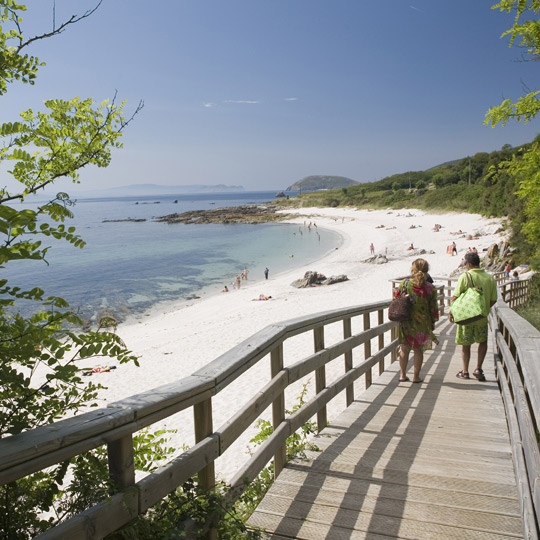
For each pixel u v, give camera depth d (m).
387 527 2.71
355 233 61.22
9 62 1.81
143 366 15.31
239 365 2.57
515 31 6.27
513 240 25.66
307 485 3.22
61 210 1.78
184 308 27.84
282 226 82.62
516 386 3.10
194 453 2.15
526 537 2.16
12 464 1.27
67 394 1.87
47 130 2.02
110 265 45.22
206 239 66.56
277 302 25.75
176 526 2.05
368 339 5.88
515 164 7.58
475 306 5.86
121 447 1.69
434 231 52.00
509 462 3.60
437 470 3.47
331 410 9.05
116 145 2.20
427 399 5.37
